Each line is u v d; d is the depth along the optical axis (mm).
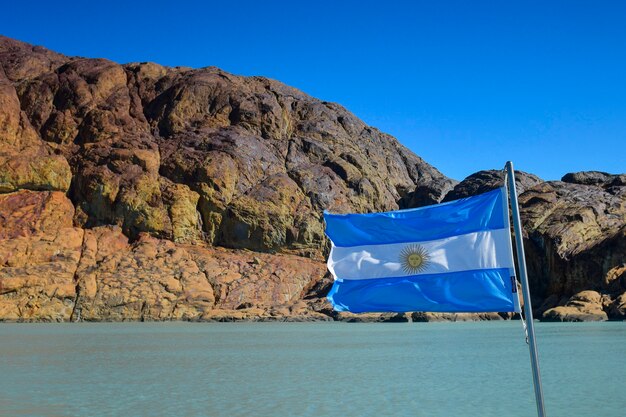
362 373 29062
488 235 9594
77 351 39000
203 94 117625
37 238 87500
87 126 108500
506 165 9648
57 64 124312
